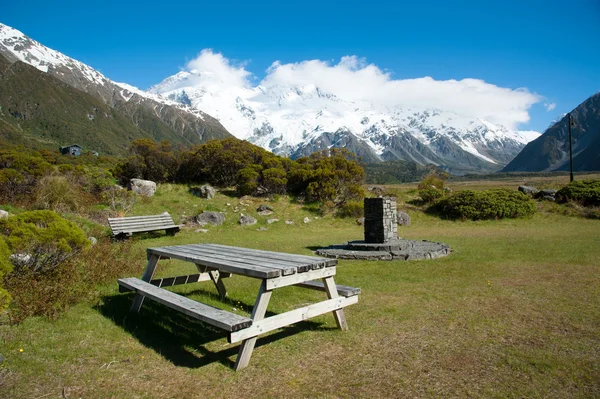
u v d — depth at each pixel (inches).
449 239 474.6
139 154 782.5
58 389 121.7
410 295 227.8
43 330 168.4
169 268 312.7
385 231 399.2
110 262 278.7
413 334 166.4
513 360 139.4
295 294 233.3
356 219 653.9
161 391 121.3
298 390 121.2
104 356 146.7
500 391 118.6
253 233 554.6
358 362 140.4
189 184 781.3
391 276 278.5
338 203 707.4
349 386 123.2
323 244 453.1
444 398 114.9
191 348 155.6
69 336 163.5
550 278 260.5
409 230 594.9
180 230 543.5
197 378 129.9
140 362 142.3
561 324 175.2
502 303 208.2
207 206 660.7
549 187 832.9
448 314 191.8
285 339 163.6
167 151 821.9
